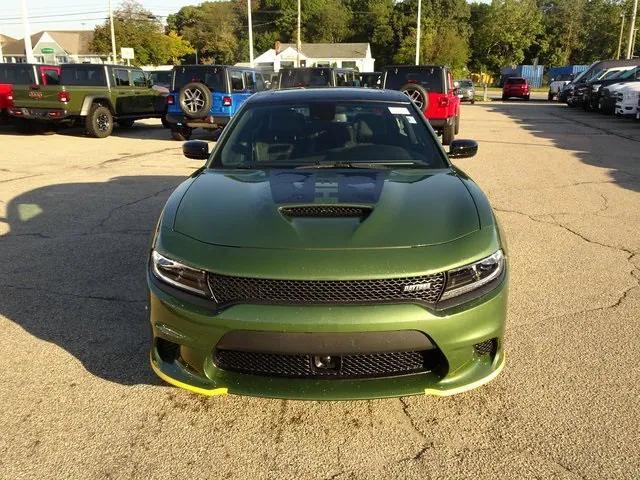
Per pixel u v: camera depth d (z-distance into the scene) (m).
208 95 13.64
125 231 6.10
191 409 2.93
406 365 2.57
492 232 2.80
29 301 4.23
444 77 13.57
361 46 71.88
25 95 14.44
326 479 2.43
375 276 2.42
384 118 4.08
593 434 2.69
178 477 2.45
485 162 10.62
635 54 65.75
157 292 2.66
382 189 3.12
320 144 3.83
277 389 2.51
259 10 93.81
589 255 5.27
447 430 2.75
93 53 58.69
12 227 6.26
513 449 2.60
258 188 3.16
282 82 17.22
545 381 3.15
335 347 2.41
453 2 79.25
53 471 2.48
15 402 2.98
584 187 8.31
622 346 3.53
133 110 16.44
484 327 2.57
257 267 2.46
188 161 11.04
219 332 2.47
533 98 42.75
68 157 11.46
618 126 17.91
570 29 71.88
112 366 3.32
